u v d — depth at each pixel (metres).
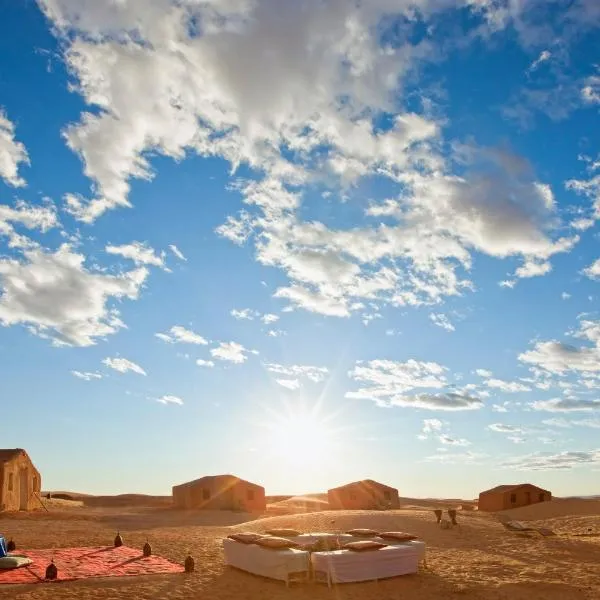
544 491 75.19
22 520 47.34
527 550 33.03
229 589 22.22
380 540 26.59
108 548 31.28
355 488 71.69
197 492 66.56
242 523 49.56
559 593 21.91
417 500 110.19
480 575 25.28
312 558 23.25
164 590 21.53
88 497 101.81
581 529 46.59
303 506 78.31
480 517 55.81
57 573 23.31
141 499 98.94
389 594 22.02
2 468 52.19
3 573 23.56
